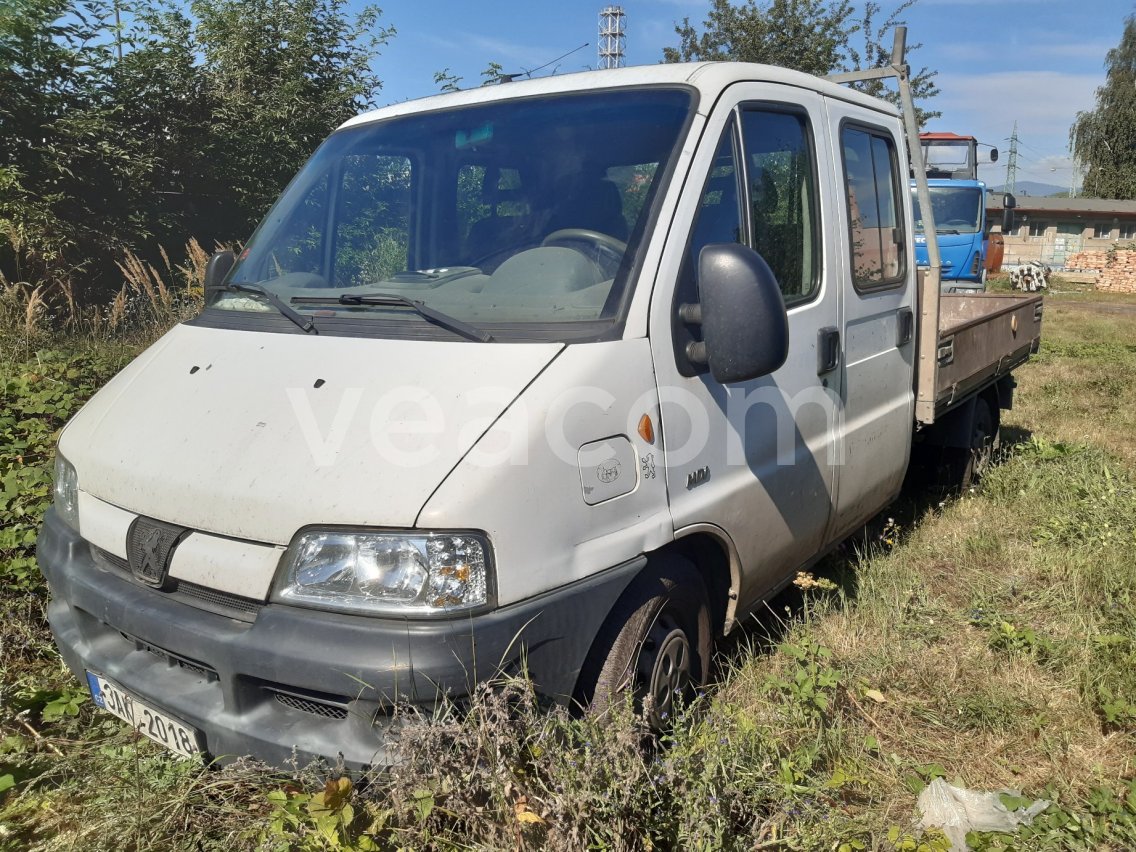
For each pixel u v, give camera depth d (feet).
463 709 7.78
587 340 9.03
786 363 11.83
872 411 14.55
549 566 8.21
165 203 40.81
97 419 10.14
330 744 7.77
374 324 9.75
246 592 8.03
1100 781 10.17
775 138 12.13
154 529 8.72
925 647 13.15
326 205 12.25
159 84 40.63
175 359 10.39
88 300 35.60
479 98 12.37
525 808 7.51
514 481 7.97
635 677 9.41
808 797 9.07
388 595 7.61
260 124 43.57
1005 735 11.09
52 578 9.77
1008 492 20.38
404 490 7.73
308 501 7.86
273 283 11.49
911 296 15.83
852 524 14.75
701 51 81.15
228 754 8.20
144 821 8.66
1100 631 13.56
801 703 10.70
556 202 10.52
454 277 10.44
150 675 8.79
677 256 9.95
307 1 46.32
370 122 13.07
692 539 10.34
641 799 8.11
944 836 8.92
